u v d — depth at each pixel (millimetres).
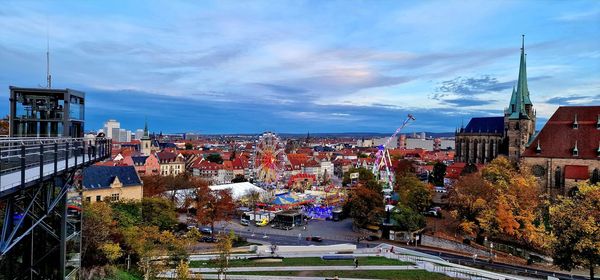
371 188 138875
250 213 146625
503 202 109062
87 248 63812
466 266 86812
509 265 93750
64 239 38125
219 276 66125
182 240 75125
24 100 47125
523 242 107938
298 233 128500
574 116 152125
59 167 31750
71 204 70938
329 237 123062
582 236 83250
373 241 118625
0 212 46969
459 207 123000
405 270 72500
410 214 122250
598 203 94500
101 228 66250
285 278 66375
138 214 94250
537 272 88000
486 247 107062
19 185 23391
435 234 118312
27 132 47031
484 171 146000
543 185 151000
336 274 69250
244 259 82562
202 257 85938
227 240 79062
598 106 149500
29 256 39812
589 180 134250
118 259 71000
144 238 69625
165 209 107750
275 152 179375
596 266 92562
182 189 151625
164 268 64500
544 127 156500
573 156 145500
